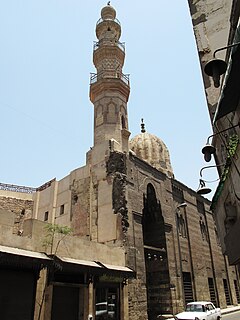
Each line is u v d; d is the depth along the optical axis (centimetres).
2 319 1320
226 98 603
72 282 1752
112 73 3441
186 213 3575
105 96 3262
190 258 3300
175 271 2873
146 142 4300
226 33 955
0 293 1346
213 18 1017
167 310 2630
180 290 2803
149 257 2720
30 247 1564
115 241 2444
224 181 928
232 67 517
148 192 3158
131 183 2778
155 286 2802
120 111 3228
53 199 3288
